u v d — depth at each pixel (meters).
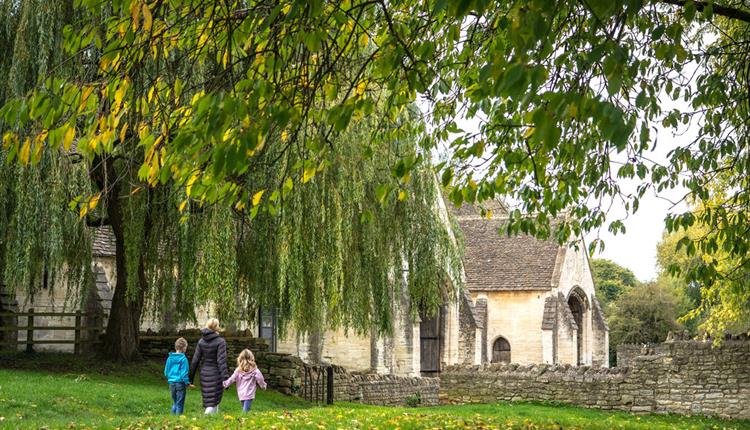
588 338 50.00
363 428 13.01
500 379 30.30
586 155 11.62
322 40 7.20
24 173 17.28
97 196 8.66
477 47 10.12
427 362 41.41
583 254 50.19
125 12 7.22
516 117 10.60
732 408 26.88
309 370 24.27
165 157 7.71
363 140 19.52
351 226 20.30
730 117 11.71
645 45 10.39
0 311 26.33
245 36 7.42
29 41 17.02
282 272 19.12
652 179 12.22
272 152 16.91
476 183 10.73
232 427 12.30
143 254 19.97
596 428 15.14
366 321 22.45
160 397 17.86
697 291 56.88
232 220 19.05
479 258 48.06
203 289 18.53
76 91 7.18
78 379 19.00
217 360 14.88
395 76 8.32
